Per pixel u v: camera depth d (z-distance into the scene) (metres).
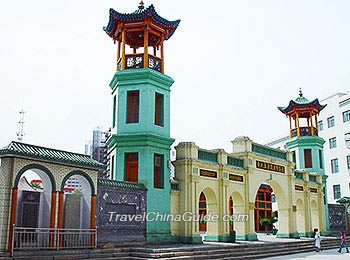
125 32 27.00
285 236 35.12
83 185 21.28
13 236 17.14
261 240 31.28
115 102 27.38
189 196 26.38
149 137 25.02
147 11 25.95
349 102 53.62
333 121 56.22
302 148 41.62
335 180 54.88
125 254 20.48
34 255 17.28
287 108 41.97
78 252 18.77
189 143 27.03
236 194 30.88
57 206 19.22
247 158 31.38
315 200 40.81
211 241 28.41
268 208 55.16
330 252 29.22
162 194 25.41
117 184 22.86
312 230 39.09
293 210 35.56
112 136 25.42
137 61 26.56
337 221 43.91
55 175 19.34
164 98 27.06
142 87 26.09
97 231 21.31
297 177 38.53
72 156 20.38
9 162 17.78
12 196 17.53
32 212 19.23
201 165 27.50
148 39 28.41
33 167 18.52
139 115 25.73
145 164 24.88
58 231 18.67
